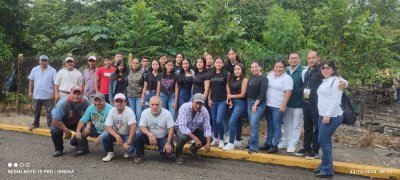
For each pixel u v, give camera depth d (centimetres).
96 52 1338
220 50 1056
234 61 671
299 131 650
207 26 1130
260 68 643
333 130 527
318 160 602
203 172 572
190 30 1148
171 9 1480
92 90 816
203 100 595
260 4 1642
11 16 1373
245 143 724
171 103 700
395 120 959
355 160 623
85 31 1379
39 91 813
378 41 1030
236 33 1045
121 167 588
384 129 873
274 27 1036
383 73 1103
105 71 791
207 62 677
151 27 1314
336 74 523
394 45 1423
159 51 1359
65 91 790
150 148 705
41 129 813
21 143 727
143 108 728
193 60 1023
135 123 607
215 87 660
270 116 654
